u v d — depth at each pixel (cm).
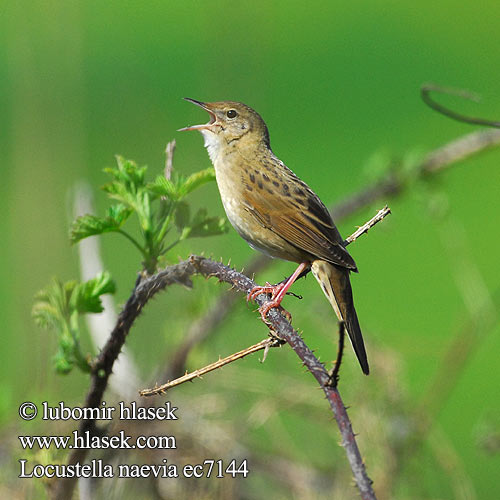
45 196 984
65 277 930
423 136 2575
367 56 2991
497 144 1038
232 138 969
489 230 2277
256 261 1054
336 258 817
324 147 2534
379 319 1908
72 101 1077
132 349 930
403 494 969
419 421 980
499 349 1884
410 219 2331
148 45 2805
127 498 793
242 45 1048
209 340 966
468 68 2912
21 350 855
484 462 1536
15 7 1079
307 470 958
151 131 1584
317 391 970
